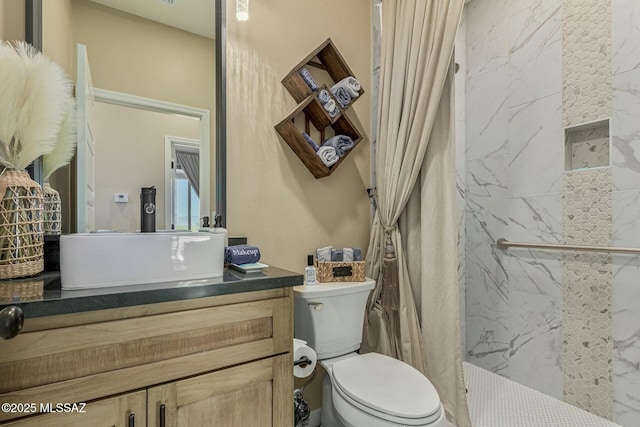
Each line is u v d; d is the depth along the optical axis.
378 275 1.66
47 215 1.06
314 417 1.57
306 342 1.30
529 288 1.84
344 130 1.67
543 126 1.78
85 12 1.13
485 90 2.09
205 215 1.31
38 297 0.65
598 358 1.55
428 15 1.43
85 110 1.12
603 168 1.54
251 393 0.85
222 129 1.35
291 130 1.45
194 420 0.77
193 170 1.29
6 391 0.59
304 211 1.59
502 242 1.95
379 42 1.82
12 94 0.84
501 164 1.99
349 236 1.75
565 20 1.68
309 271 1.41
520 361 1.88
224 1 1.36
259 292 0.88
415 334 1.51
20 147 0.87
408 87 1.50
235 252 1.09
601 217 1.55
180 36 1.28
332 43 1.61
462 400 1.36
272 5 1.51
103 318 0.68
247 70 1.43
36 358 0.62
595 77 1.56
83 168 1.11
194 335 0.78
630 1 1.44
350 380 1.17
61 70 0.96
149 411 0.72
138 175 1.19
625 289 1.46
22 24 1.03
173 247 0.83
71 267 0.73
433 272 1.45
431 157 1.47
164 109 1.24
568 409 1.62
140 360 0.71
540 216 1.80
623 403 1.46
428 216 1.47
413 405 1.01
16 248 0.85
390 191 1.58
